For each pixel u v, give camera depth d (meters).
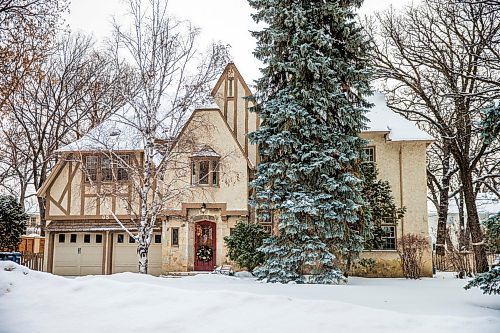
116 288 9.88
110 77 34.94
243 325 8.27
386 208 20.22
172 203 22.23
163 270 22.78
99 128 21.06
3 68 21.34
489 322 8.20
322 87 15.94
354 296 11.20
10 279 10.24
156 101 19.34
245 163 23.09
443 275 22.52
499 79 21.69
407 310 9.60
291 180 15.59
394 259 21.92
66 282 10.27
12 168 30.72
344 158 15.51
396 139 22.70
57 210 23.94
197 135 23.02
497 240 10.80
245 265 18.47
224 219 22.89
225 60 19.09
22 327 8.26
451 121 25.11
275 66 16.36
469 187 23.72
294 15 15.72
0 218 21.23
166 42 18.48
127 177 23.20
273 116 15.98
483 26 21.83
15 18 19.91
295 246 15.27
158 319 8.53
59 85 30.97
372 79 25.27
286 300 9.13
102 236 24.22
